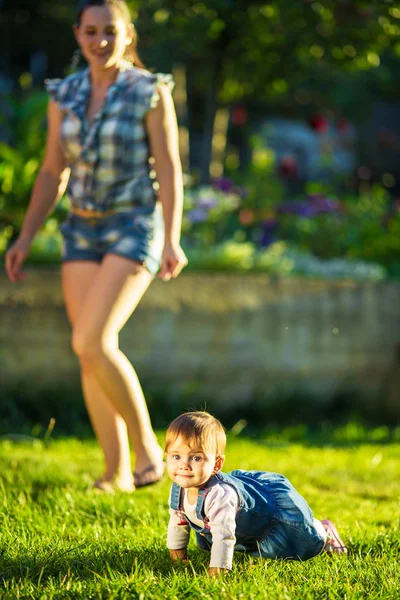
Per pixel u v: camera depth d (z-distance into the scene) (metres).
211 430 4.24
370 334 11.70
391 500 6.42
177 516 4.44
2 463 7.18
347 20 13.29
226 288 11.01
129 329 10.58
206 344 10.90
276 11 13.29
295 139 25.03
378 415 11.68
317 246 14.16
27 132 11.80
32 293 10.23
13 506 5.44
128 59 6.86
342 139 20.80
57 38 19.59
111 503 5.64
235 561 4.50
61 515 5.37
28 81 13.36
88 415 10.14
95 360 6.21
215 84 15.33
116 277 6.26
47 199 6.98
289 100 20.64
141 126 6.45
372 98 21.25
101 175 6.40
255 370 11.13
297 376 11.35
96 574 3.96
